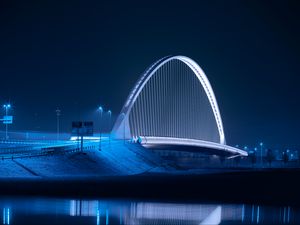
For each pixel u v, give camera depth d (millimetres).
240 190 64688
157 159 125875
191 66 159500
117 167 97688
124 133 128375
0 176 68062
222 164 173625
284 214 42219
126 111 134375
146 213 39438
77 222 33906
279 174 104688
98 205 42906
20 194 48781
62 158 86500
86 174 83562
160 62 138125
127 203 45281
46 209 38844
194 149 154000
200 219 37719
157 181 69500
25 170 73500
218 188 65375
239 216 40094
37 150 89875
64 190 53281
